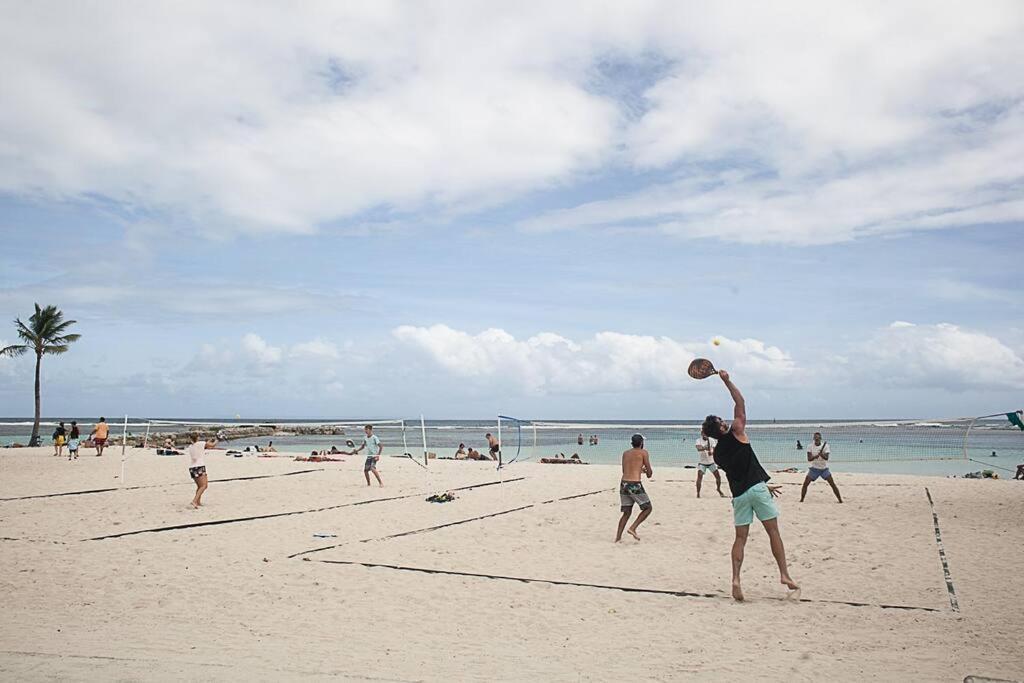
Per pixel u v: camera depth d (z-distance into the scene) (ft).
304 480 56.03
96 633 19.01
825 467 41.22
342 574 26.20
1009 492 45.57
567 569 26.96
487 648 18.02
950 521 35.22
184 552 29.78
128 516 38.47
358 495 47.26
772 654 17.34
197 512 40.01
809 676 15.44
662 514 38.58
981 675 15.49
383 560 28.35
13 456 82.69
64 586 24.58
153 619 20.76
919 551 28.86
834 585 24.30
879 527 33.86
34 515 38.65
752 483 22.70
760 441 140.26
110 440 120.26
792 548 29.96
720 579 25.38
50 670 14.89
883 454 98.73
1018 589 23.40
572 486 51.83
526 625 20.31
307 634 19.26
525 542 31.78
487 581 25.20
